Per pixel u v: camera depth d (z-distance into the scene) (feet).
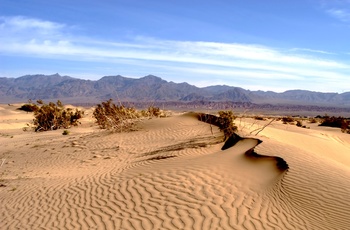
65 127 119.44
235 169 34.09
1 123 135.44
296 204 25.43
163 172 35.50
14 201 33.24
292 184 28.43
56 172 46.19
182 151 48.37
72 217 27.07
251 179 31.14
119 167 43.86
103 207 28.27
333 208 24.32
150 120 85.15
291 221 23.06
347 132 108.06
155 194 29.45
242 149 42.70
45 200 32.48
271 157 35.86
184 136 64.39
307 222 22.79
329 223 22.43
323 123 136.26
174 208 26.08
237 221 23.26
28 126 136.46
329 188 27.40
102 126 93.61
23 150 68.49
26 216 28.63
